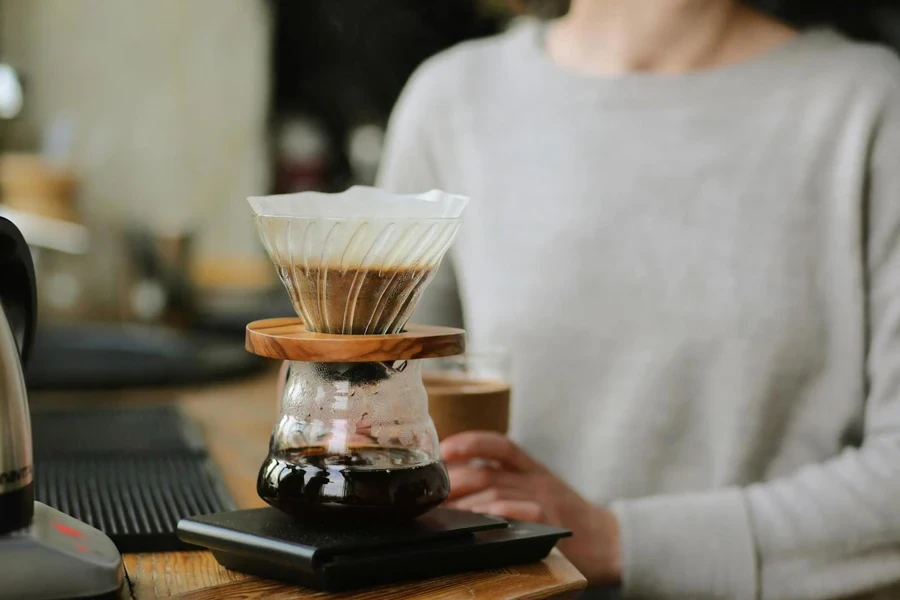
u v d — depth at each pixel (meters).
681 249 1.34
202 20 3.06
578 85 1.43
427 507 0.72
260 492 0.72
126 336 2.09
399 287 0.67
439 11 3.54
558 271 1.38
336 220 0.64
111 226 2.89
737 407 1.30
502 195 1.45
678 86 1.38
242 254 3.23
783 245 1.31
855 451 1.23
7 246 0.67
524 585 0.70
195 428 1.31
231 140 3.17
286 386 0.73
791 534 1.14
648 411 1.32
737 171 1.34
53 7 2.81
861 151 1.29
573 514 1.10
